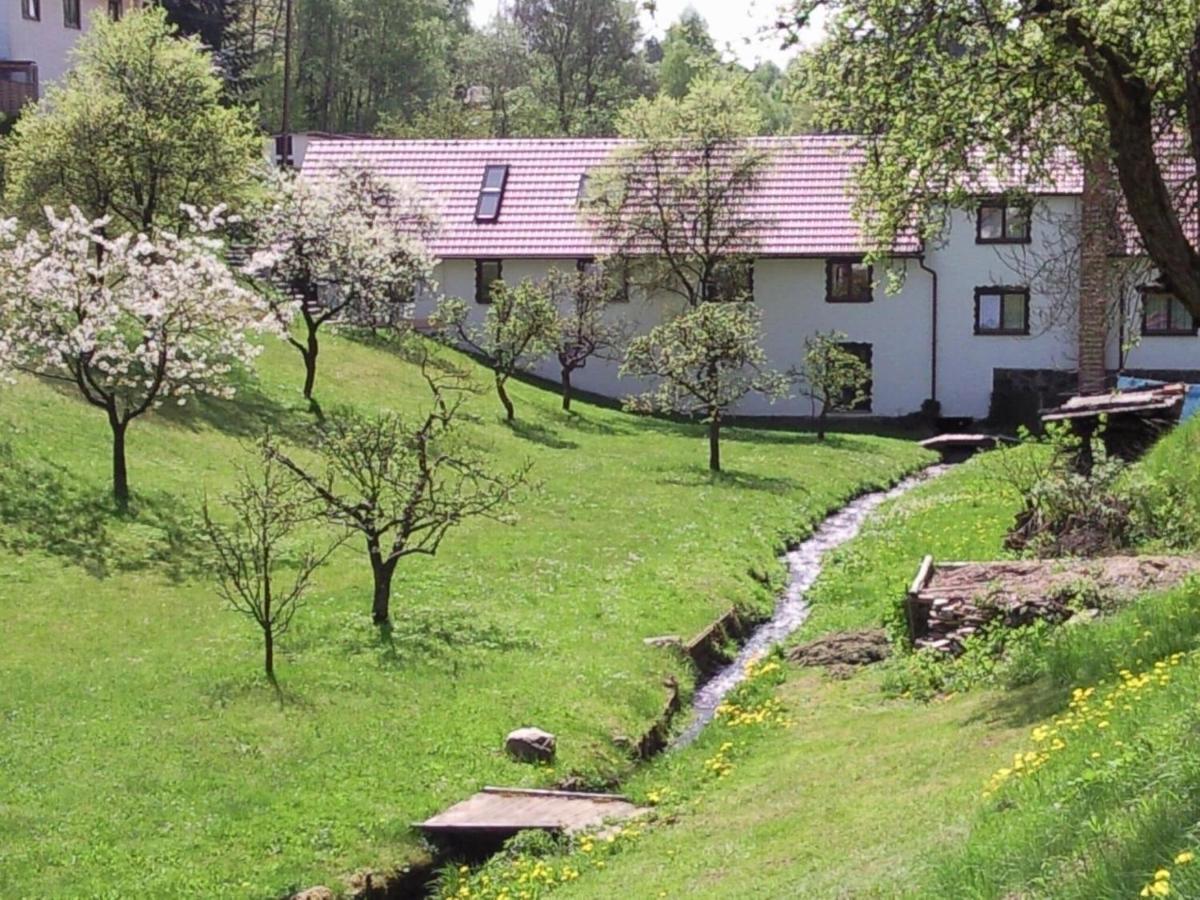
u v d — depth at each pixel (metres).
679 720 18.50
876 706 16.56
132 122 35.25
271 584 22.20
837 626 21.66
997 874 7.96
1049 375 49.78
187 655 18.55
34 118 36.31
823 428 44.50
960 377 50.50
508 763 15.68
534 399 44.81
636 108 50.44
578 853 12.97
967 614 17.84
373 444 21.16
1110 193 21.53
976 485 32.53
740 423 49.56
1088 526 22.00
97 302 25.17
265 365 37.56
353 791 14.54
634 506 30.98
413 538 26.22
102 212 35.75
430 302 52.59
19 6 61.00
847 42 15.12
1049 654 14.95
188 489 26.48
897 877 8.77
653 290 50.53
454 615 21.27
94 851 12.79
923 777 12.20
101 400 29.73
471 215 53.44
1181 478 22.42
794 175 52.34
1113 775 8.69
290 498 25.17
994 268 49.91
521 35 107.19
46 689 16.91
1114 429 28.94
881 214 17.48
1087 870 7.32
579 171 54.59
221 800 14.06
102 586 21.22
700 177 49.09
